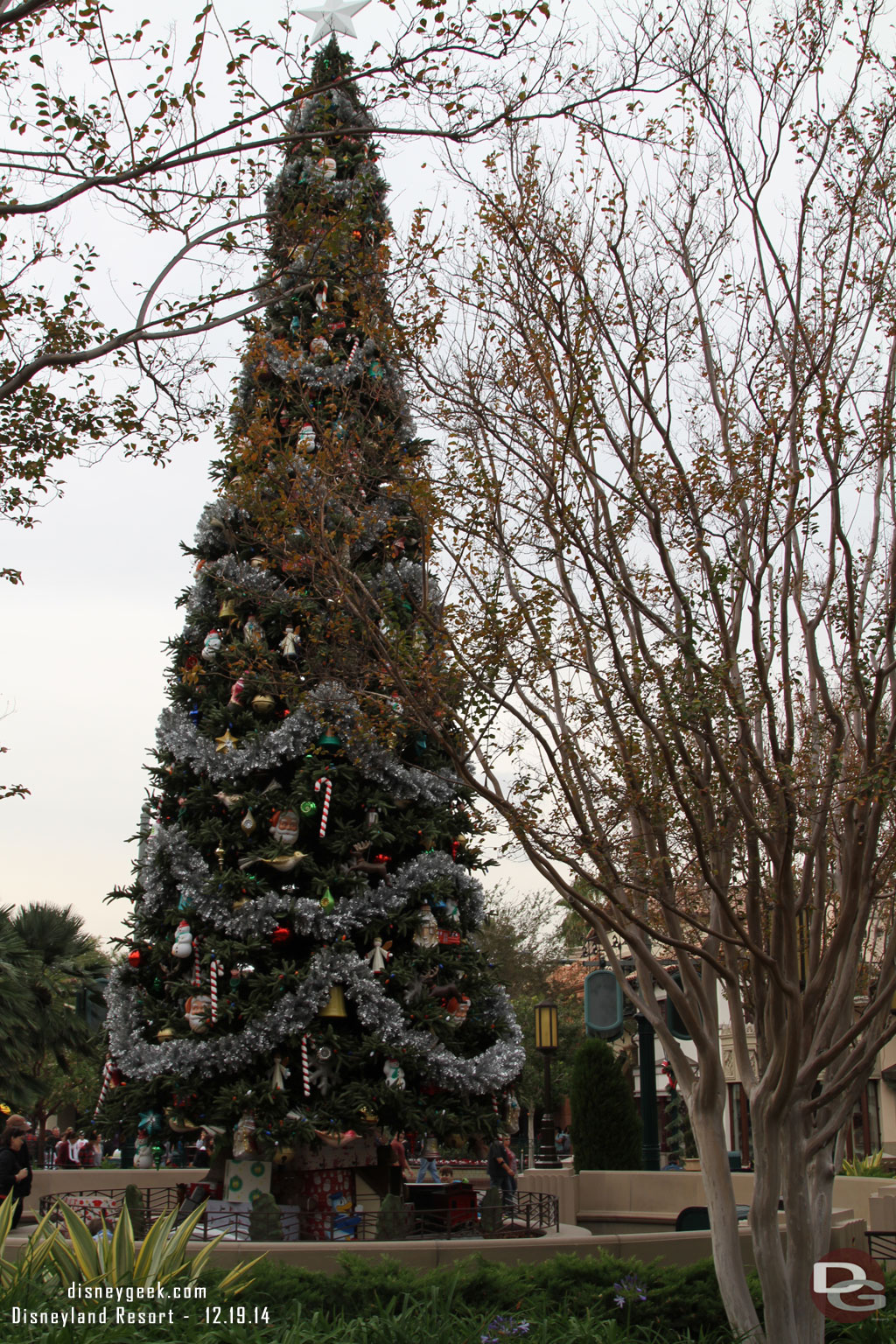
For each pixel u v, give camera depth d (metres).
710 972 8.37
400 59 7.04
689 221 8.38
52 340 7.99
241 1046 10.06
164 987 11.45
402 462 8.53
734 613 8.09
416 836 11.82
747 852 7.51
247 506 8.97
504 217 7.88
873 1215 12.06
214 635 11.77
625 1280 8.06
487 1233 10.30
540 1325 7.11
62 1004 26.02
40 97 6.98
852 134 7.90
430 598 9.34
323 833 10.73
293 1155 10.92
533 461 7.89
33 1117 28.34
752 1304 7.44
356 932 11.25
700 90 7.91
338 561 8.27
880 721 8.04
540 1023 17.94
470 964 11.33
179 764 11.59
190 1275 7.35
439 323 8.12
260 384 11.59
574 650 7.68
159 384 8.10
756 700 7.59
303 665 10.81
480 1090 10.73
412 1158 13.85
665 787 7.82
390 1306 7.06
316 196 8.49
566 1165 21.23
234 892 10.74
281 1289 7.51
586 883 7.53
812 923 7.97
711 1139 7.71
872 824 7.09
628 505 8.03
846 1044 7.11
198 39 6.80
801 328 7.57
